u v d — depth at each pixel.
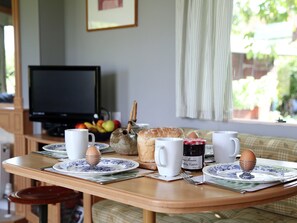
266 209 2.10
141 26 3.15
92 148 1.49
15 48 3.56
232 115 2.73
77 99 3.23
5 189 3.65
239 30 2.93
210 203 1.10
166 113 3.04
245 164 1.35
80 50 3.63
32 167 1.54
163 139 1.41
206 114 2.72
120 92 3.36
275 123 2.48
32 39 3.51
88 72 3.17
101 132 2.69
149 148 1.55
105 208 2.22
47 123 3.47
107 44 3.42
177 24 2.82
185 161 1.49
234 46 2.88
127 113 3.32
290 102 2.99
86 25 3.55
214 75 2.66
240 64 2.94
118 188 1.23
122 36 3.30
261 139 2.26
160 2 3.01
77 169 1.46
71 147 1.65
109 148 1.96
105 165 1.53
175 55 2.92
